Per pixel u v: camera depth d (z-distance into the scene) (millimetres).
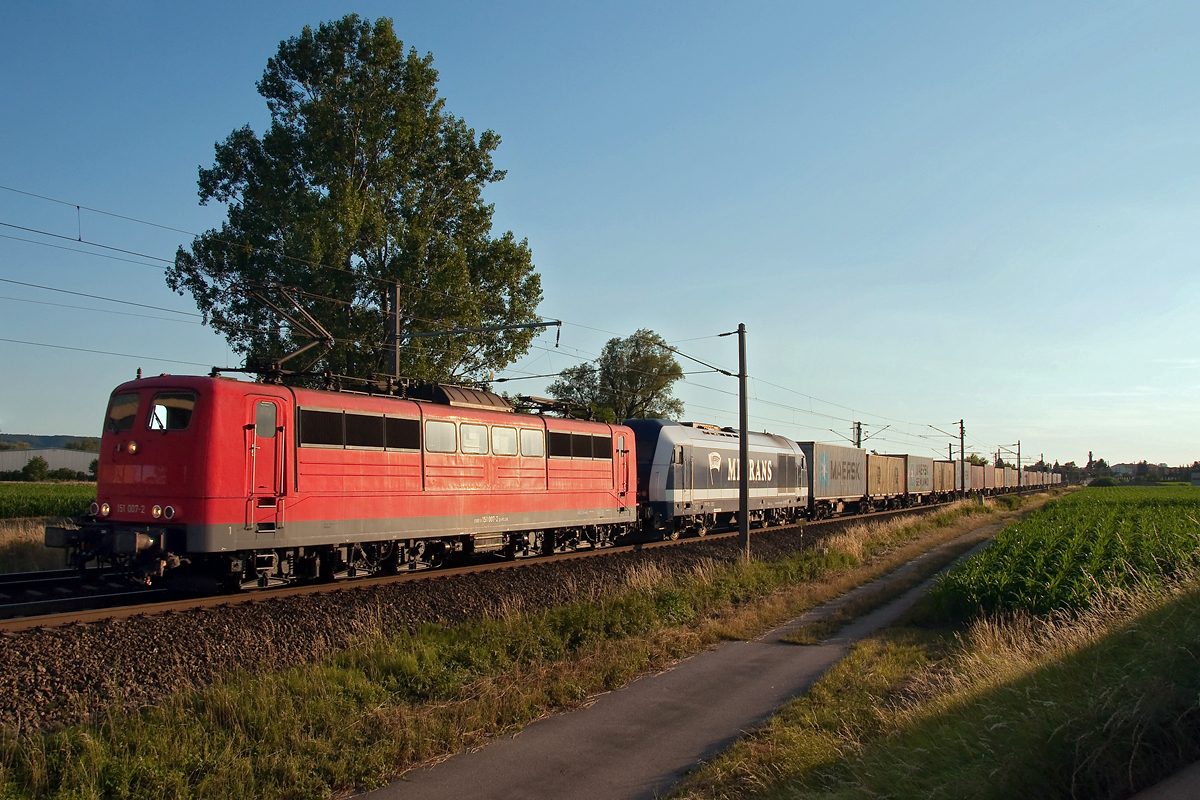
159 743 7074
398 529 15914
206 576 13023
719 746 8266
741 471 21031
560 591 15625
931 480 59531
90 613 11164
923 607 15094
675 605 14547
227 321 27406
